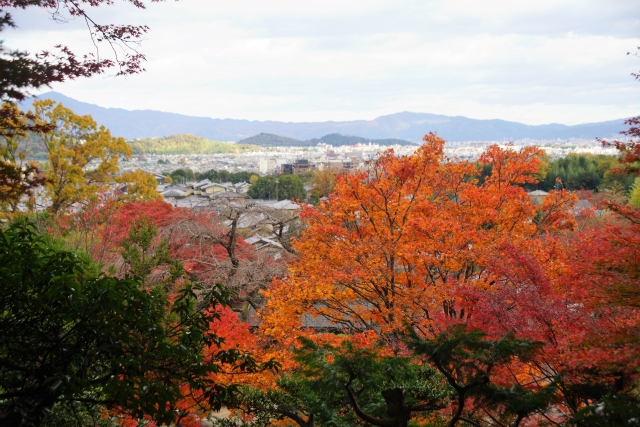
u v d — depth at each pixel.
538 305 8.52
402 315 13.16
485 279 13.57
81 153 37.22
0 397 5.32
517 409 6.96
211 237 23.05
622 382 7.27
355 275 14.39
